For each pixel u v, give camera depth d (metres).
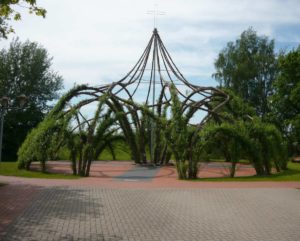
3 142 56.97
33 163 34.88
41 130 26.42
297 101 45.50
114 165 35.22
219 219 12.18
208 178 25.11
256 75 58.78
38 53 58.72
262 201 15.68
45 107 60.62
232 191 18.44
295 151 49.22
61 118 26.86
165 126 26.53
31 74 57.75
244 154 27.36
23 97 30.88
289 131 48.56
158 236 9.96
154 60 36.94
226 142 26.53
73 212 12.74
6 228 10.33
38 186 18.84
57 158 37.72
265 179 24.19
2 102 25.45
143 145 35.75
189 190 18.61
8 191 16.95
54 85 60.72
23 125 58.25
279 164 30.48
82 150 26.02
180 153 25.08
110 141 39.94
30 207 13.36
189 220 11.98
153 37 37.19
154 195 16.88
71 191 17.39
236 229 10.88
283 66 47.50
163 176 26.53
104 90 31.03
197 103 31.62
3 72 55.06
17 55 57.62
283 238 9.98
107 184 20.61
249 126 27.38
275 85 49.28
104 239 9.52
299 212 13.43
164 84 34.69
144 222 11.55
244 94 58.62
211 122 29.73
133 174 27.56
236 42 60.56
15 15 16.00
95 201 14.95
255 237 10.03
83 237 9.65
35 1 15.37
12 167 28.52
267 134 27.78
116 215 12.47
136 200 15.45
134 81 34.62
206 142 25.38
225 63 59.31
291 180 23.80
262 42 60.09
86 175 25.86
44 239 9.36
